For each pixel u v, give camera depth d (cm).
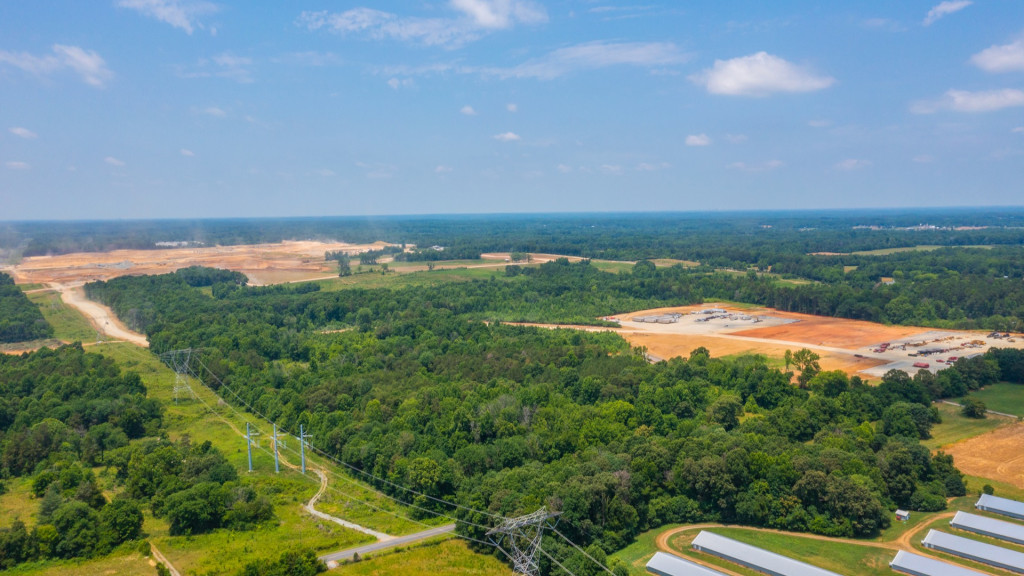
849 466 13275
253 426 19312
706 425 16775
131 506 12675
